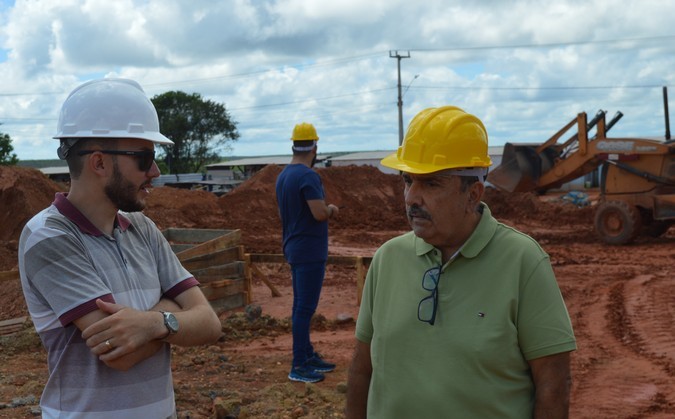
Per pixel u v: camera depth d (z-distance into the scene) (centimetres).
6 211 1786
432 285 242
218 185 4728
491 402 230
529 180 1955
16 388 593
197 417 528
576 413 597
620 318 970
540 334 231
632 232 1780
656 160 1748
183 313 247
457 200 242
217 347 780
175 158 8406
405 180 254
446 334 236
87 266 233
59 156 248
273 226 2394
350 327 893
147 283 252
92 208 243
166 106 8425
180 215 2281
